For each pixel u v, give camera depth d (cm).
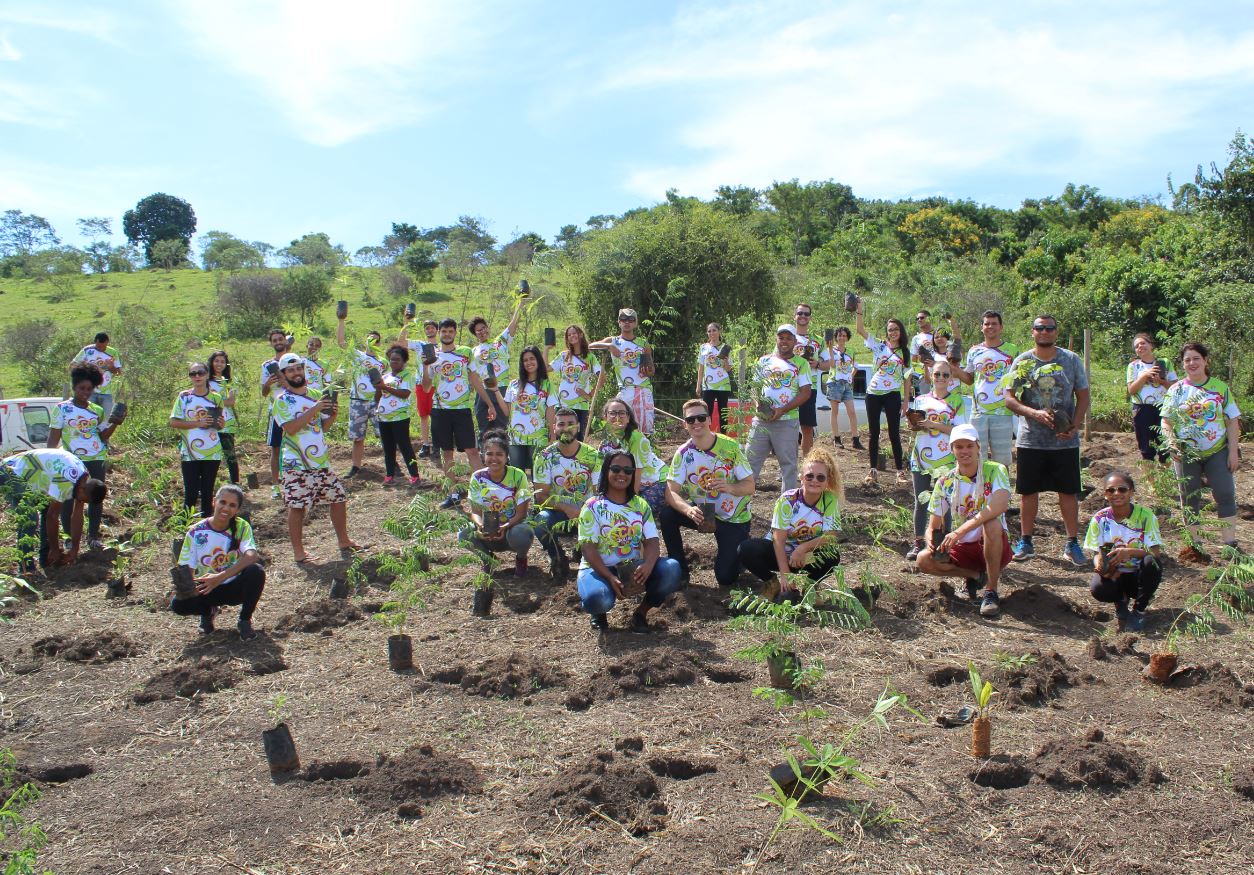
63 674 571
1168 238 2633
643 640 591
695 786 412
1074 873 348
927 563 648
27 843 363
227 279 3241
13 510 760
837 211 5428
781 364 861
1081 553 739
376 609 670
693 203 1823
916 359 1057
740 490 668
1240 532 825
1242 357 1579
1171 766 421
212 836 385
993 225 4903
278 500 1037
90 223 5450
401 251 4706
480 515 717
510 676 527
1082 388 732
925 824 379
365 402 1134
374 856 368
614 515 603
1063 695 500
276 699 465
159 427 1368
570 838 374
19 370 2208
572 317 1859
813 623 614
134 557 827
